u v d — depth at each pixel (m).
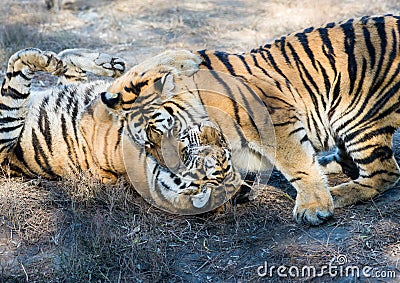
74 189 8.19
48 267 7.07
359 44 7.80
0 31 14.80
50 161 8.51
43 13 17.08
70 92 8.73
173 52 7.99
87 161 8.44
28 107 8.62
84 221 7.71
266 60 7.94
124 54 14.28
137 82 7.84
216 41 14.88
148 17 17.05
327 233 7.39
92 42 15.12
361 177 8.05
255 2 18.08
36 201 8.05
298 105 7.79
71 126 8.41
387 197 7.96
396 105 7.71
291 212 7.89
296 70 7.89
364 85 7.74
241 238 7.45
